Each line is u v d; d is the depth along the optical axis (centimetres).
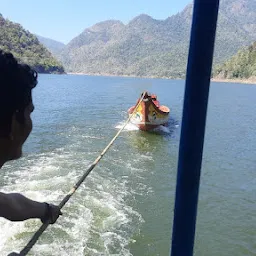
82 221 745
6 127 98
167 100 4359
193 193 128
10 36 13475
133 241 693
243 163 1344
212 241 736
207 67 119
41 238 659
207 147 1623
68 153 1340
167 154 1397
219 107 3684
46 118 2325
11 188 912
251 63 15712
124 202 881
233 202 937
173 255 135
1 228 672
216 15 116
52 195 873
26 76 98
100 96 4447
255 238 750
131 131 1898
